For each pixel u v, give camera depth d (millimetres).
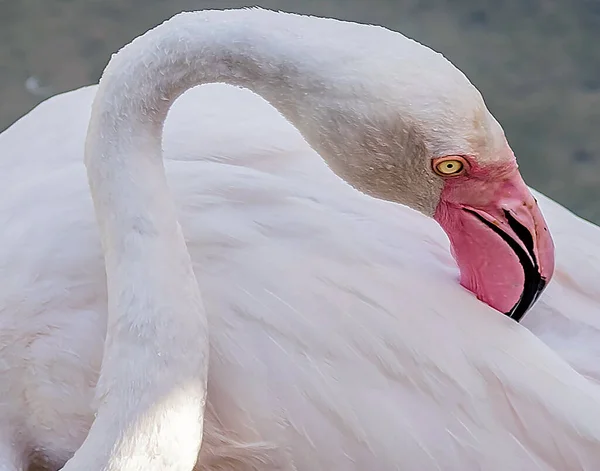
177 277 2744
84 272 2998
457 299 2920
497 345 2840
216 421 2934
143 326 2701
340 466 2863
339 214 3059
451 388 2807
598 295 3150
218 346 2887
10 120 6070
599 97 6332
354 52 2602
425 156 2678
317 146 2748
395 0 6906
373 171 2742
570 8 6859
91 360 3010
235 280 2910
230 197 3033
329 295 2875
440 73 2602
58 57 6477
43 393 3092
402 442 2812
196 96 3455
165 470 2711
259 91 2717
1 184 3289
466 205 2836
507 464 2811
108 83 2760
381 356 2824
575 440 2785
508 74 6441
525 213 2820
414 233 3082
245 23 2660
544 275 2893
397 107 2586
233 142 3234
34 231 3053
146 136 2791
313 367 2840
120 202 2758
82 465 2711
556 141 6094
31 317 3012
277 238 2975
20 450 3211
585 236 3328
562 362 2885
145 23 6719
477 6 6859
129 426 2686
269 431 2879
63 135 3408
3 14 6754
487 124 2656
